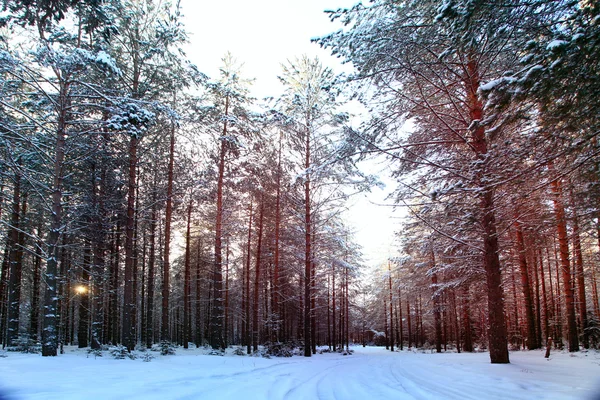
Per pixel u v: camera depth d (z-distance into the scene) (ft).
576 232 36.58
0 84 36.58
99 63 36.06
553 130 20.06
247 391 22.56
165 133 56.24
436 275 84.74
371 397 20.99
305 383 27.20
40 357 34.55
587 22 16.76
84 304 62.54
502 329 33.40
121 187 57.21
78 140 43.73
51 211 38.32
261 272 96.02
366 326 183.93
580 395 18.33
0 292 69.56
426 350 113.80
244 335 120.37
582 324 59.57
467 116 36.63
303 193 63.16
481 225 33.96
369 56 30.63
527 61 17.20
